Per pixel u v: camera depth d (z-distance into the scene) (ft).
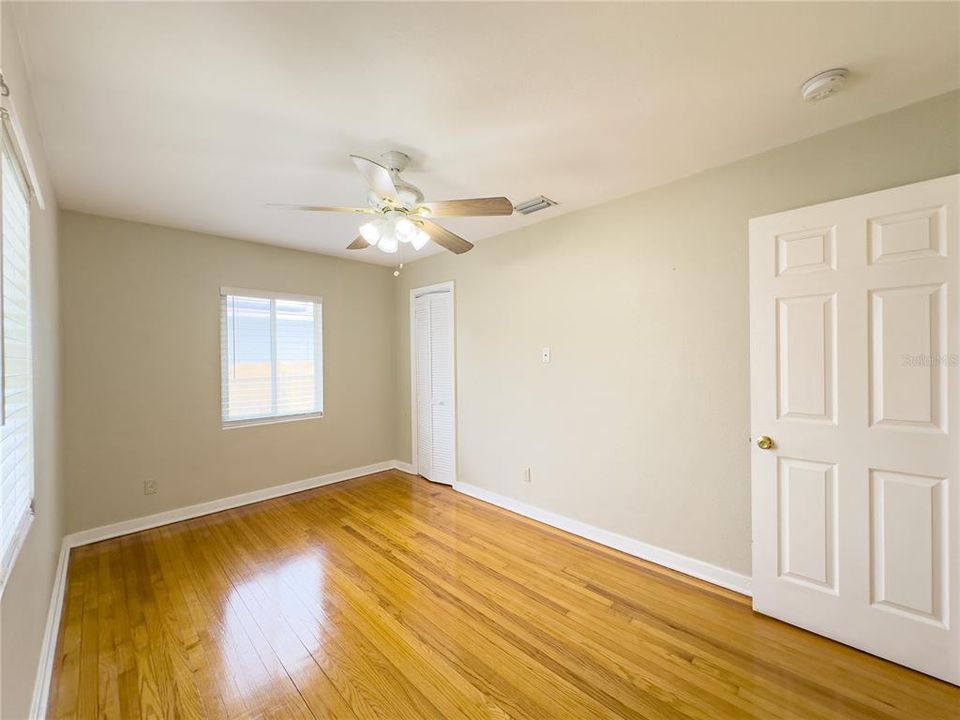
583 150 6.85
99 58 4.59
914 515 5.45
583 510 9.57
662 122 6.07
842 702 5.01
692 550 7.85
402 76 5.01
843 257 5.90
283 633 6.31
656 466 8.30
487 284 11.78
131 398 10.00
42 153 6.34
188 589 7.48
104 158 6.89
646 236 8.40
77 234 9.32
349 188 8.21
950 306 5.20
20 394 4.61
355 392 14.25
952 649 5.21
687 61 4.81
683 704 5.01
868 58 4.79
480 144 6.61
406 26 4.22
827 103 5.63
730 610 6.81
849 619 5.90
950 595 5.24
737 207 7.23
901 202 5.49
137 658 5.79
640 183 8.11
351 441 14.16
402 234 6.79
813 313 6.16
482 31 4.31
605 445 9.12
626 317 8.73
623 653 5.85
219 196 8.55
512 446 11.19
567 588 7.48
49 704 5.02
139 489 10.09
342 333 13.92
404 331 14.87
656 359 8.27
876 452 5.69
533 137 6.42
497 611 6.82
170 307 10.55
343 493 12.70
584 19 4.17
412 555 8.75
